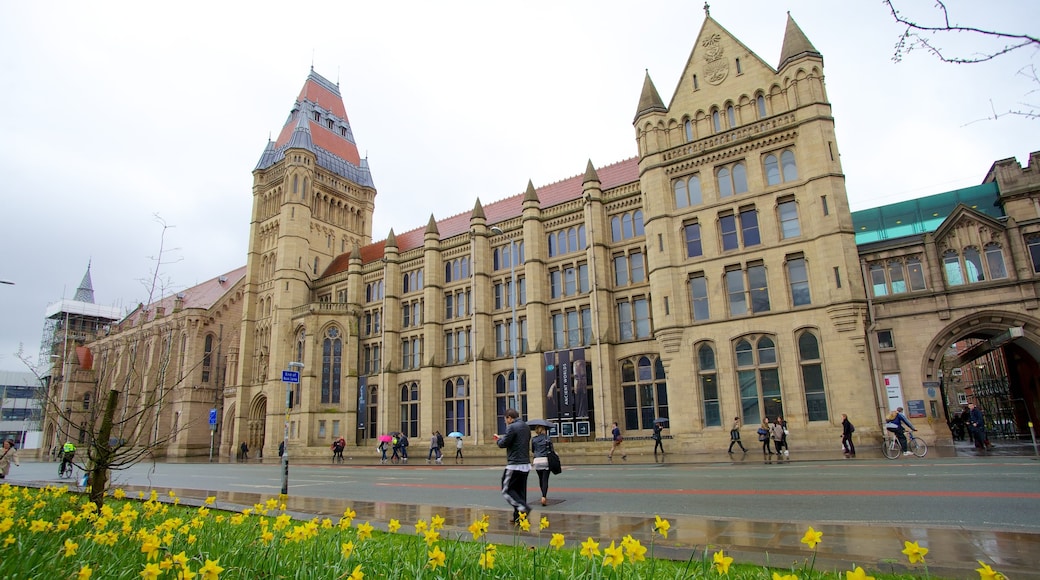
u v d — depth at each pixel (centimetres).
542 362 4284
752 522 948
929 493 1227
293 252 6334
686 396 3269
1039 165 3017
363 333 5953
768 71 3416
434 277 5231
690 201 3512
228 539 773
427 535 629
